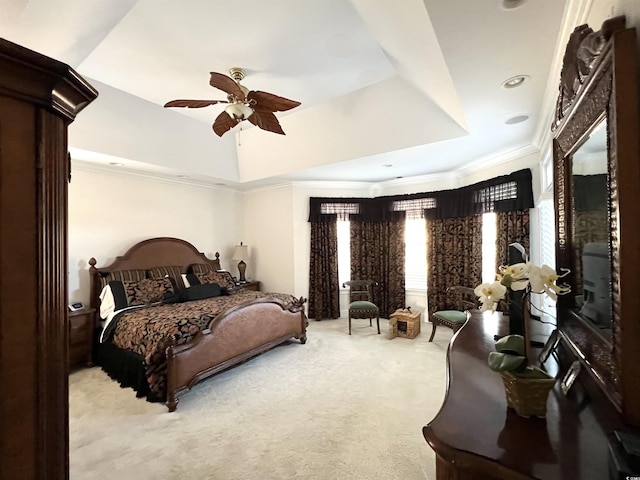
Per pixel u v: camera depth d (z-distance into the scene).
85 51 2.10
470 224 4.47
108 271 4.08
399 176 5.04
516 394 0.99
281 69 2.79
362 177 5.12
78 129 3.26
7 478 0.60
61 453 0.70
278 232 5.77
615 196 0.90
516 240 3.66
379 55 2.61
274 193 5.81
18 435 0.62
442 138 3.28
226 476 1.89
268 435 2.28
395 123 3.39
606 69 0.93
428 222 4.95
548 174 3.02
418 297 5.25
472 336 1.86
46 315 0.66
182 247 5.00
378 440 2.20
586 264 1.24
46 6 1.56
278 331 3.89
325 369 3.42
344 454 2.06
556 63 1.85
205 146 4.39
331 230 5.55
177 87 3.10
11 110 0.60
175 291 4.36
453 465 0.83
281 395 2.87
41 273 0.65
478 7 1.41
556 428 0.92
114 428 2.39
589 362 1.15
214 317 3.20
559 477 0.73
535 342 1.70
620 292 0.87
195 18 2.12
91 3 1.64
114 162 3.89
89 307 3.93
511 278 1.17
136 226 4.58
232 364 3.26
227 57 2.59
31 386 0.64
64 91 0.68
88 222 4.07
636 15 0.95
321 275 5.54
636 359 0.86
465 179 4.59
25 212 0.62
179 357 2.75
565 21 1.50
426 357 3.72
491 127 2.93
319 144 4.09
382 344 4.20
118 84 3.05
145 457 2.06
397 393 2.87
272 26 2.22
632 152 0.86
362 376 3.24
